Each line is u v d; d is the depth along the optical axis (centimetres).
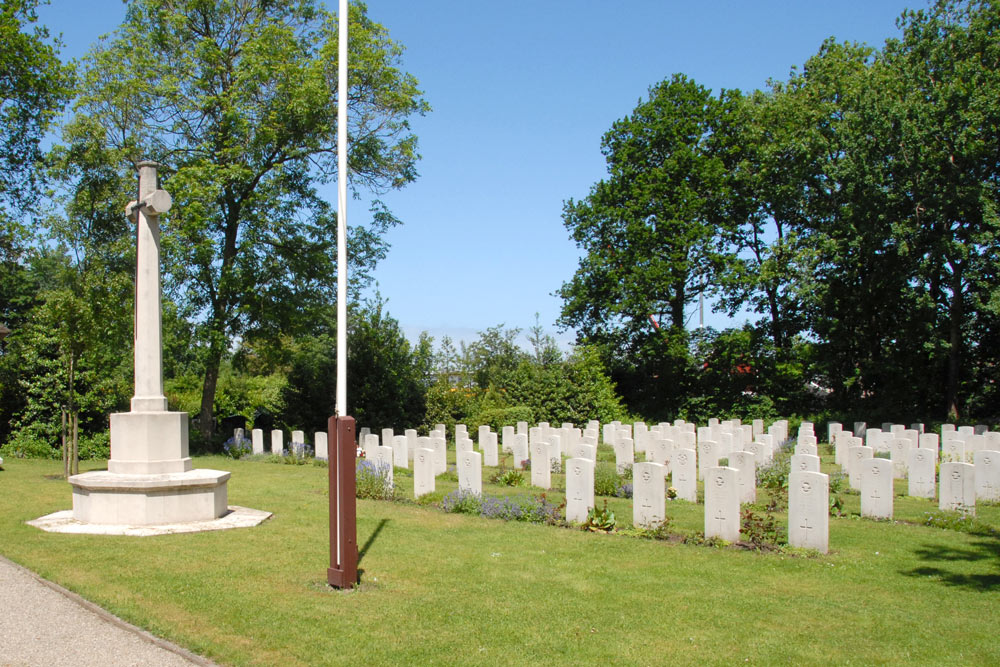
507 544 1116
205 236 2697
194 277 2777
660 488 1225
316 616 749
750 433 2625
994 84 2991
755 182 3922
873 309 3697
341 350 878
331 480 862
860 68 3688
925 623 760
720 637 712
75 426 1775
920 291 3384
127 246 2506
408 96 2859
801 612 792
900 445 2005
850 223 3381
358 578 898
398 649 666
